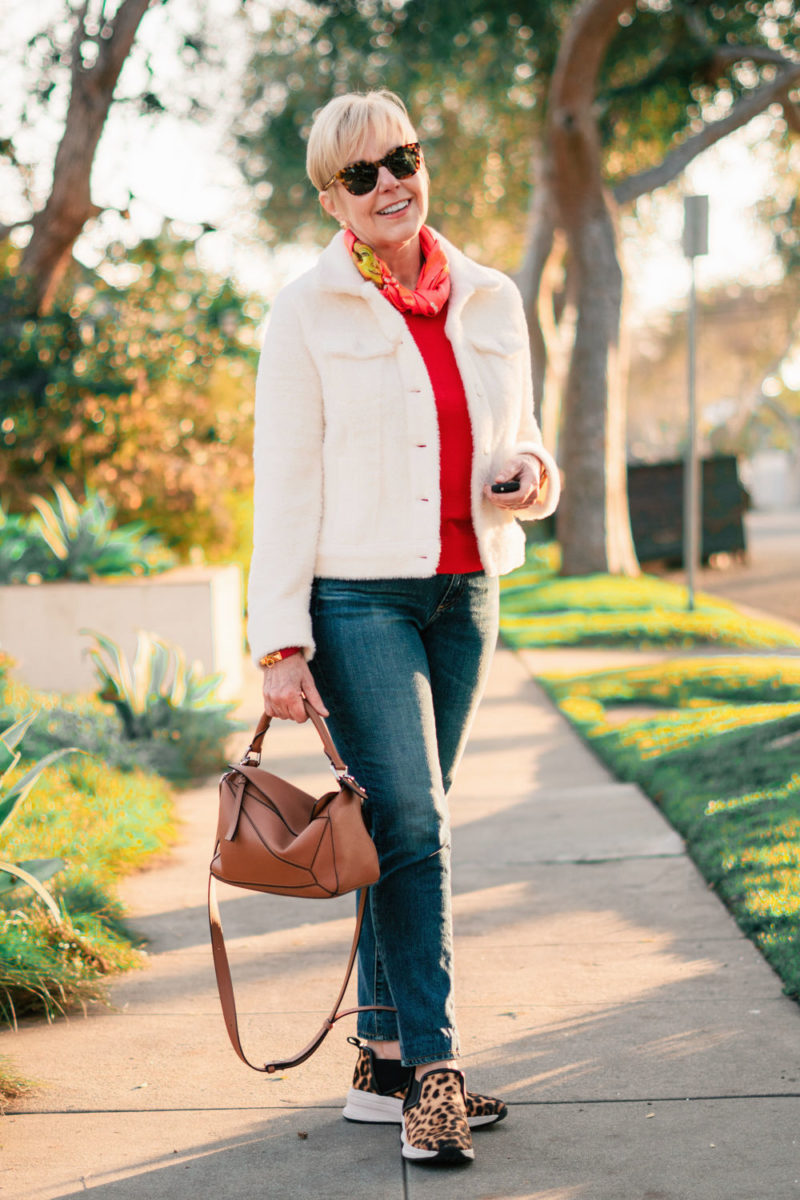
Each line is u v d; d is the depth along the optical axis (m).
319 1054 2.86
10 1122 2.54
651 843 4.39
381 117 2.38
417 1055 2.32
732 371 67.19
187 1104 2.62
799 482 70.50
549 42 16.98
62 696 6.63
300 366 2.37
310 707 2.34
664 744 5.72
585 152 13.80
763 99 16.61
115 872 4.25
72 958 3.33
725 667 7.72
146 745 5.78
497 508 2.47
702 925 3.58
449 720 2.56
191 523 10.41
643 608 11.16
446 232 25.47
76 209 10.86
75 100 10.73
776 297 57.91
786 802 4.36
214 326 10.55
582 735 6.47
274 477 2.37
